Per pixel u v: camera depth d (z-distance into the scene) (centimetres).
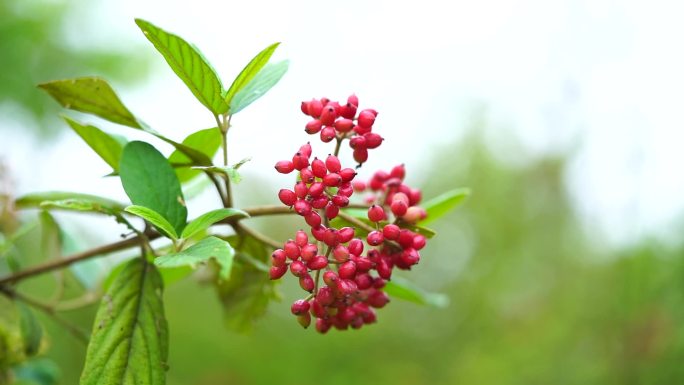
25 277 46
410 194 45
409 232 42
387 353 152
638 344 112
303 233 40
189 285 143
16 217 52
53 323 94
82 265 53
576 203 160
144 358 40
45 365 58
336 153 42
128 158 41
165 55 40
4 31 96
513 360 137
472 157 185
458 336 159
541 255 162
